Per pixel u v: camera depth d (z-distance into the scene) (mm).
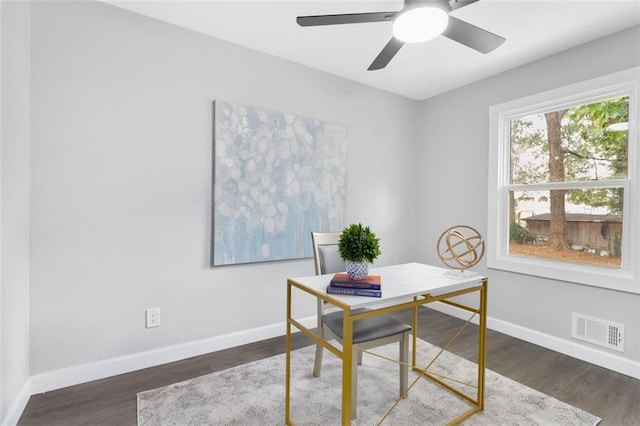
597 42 2439
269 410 1812
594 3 2016
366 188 3459
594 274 2422
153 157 2289
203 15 2236
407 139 3801
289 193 2865
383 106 3570
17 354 1703
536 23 2242
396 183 3709
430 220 3770
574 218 2645
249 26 2371
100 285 2121
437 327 3146
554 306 2672
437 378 2168
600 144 2492
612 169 2426
